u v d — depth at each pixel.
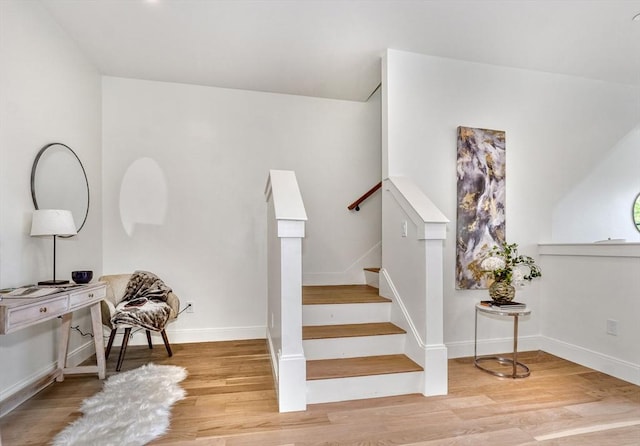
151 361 2.89
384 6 2.35
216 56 3.03
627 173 3.55
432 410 2.07
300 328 2.11
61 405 2.08
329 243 3.93
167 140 3.51
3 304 1.66
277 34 2.69
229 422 1.91
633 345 2.51
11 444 1.68
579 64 3.16
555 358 3.03
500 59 3.07
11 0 2.09
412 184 2.80
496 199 3.11
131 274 3.30
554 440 1.76
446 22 2.52
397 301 2.73
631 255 2.53
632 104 3.57
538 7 2.34
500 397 2.25
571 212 3.37
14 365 2.10
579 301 2.92
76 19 2.51
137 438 1.72
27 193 2.25
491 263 2.72
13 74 2.12
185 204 3.53
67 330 2.49
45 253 2.45
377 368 2.29
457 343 3.03
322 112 3.91
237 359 2.95
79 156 2.93
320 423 1.91
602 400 2.21
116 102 3.40
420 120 2.98
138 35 2.71
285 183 2.52
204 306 3.53
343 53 2.98
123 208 3.41
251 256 3.64
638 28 2.58
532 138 3.27
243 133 3.69
